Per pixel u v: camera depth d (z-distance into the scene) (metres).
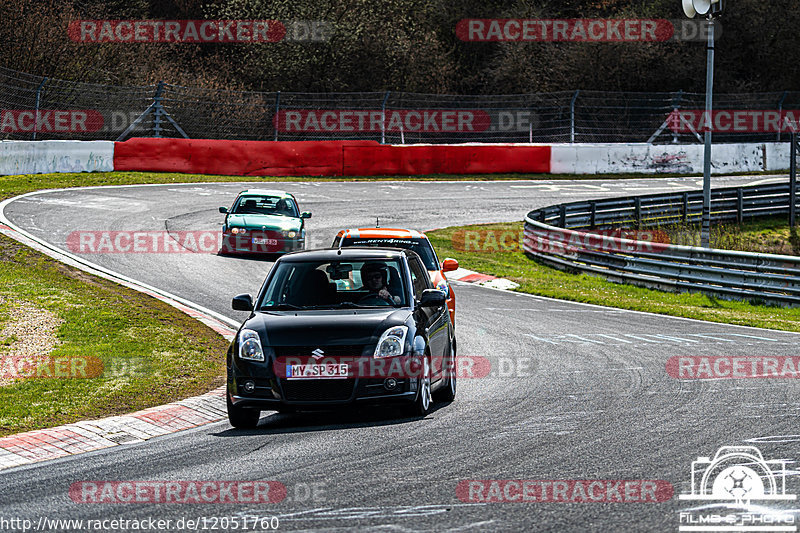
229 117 155.88
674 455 25.30
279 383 29.73
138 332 47.41
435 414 32.03
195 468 25.08
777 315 66.06
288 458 25.86
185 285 64.62
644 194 125.38
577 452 25.83
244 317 54.53
